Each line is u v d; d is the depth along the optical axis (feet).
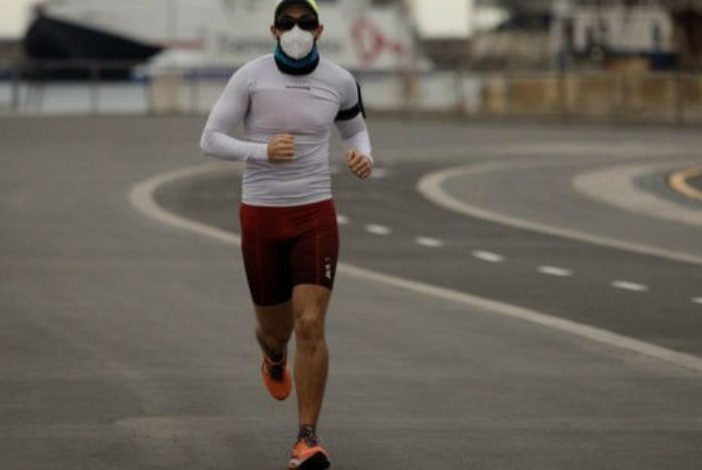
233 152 58.95
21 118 377.71
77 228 148.36
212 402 70.85
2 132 308.19
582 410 69.82
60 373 77.41
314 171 59.82
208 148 59.57
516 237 146.61
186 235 144.05
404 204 178.19
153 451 61.52
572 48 652.48
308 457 57.57
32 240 138.00
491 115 424.05
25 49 536.42
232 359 81.82
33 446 62.08
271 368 63.93
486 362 81.71
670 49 634.02
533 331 92.12
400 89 444.55
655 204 181.57
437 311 99.81
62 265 121.19
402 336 89.81
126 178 207.00
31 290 107.55
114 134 306.14
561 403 71.31
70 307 99.96
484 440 63.82
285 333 62.69
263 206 59.77
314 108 59.62
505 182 208.74
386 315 97.86
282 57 59.47
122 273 117.19
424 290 109.50
